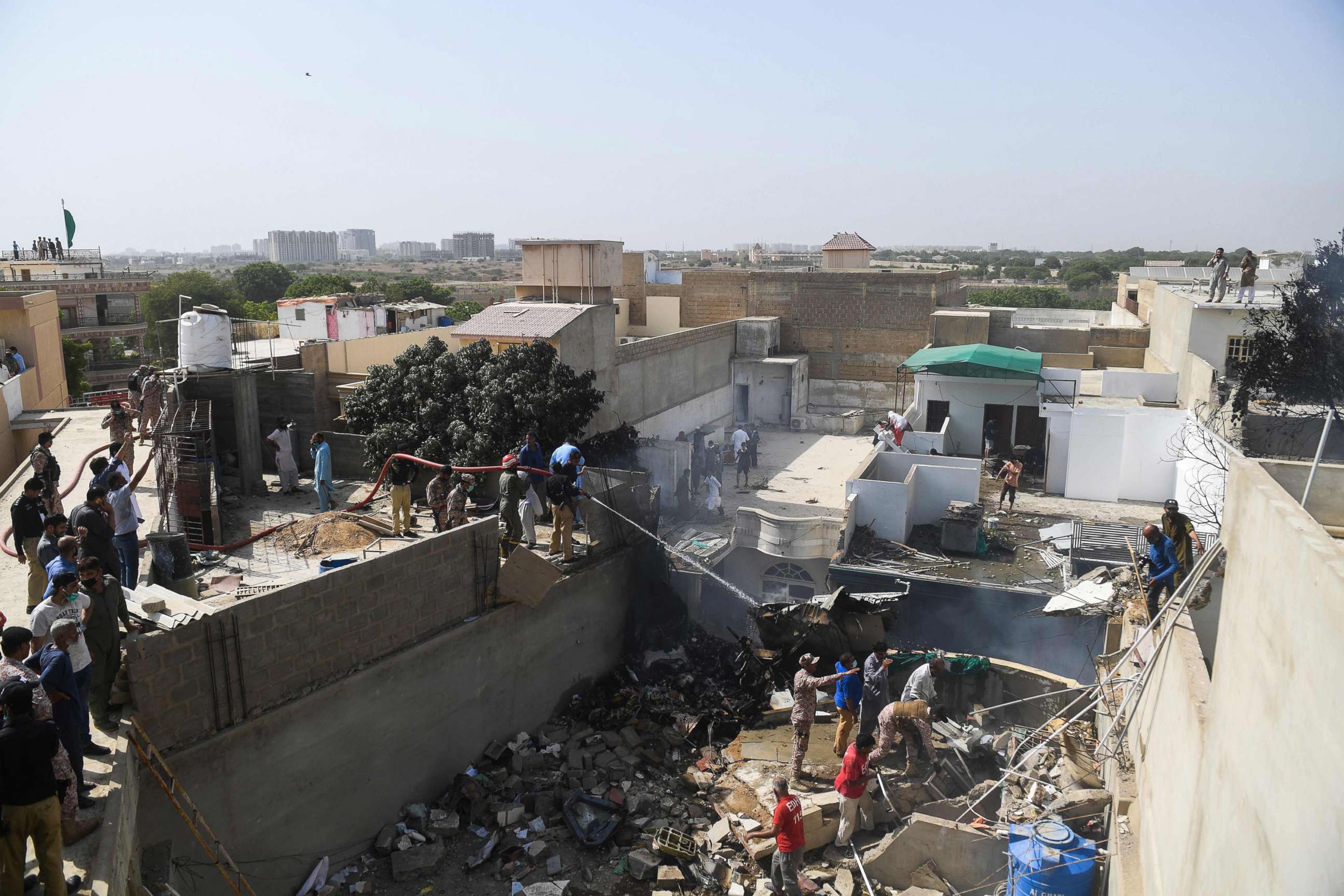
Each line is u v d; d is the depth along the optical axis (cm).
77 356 4319
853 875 1205
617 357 2669
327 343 2425
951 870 1166
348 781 1216
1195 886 688
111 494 1184
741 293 4019
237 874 1039
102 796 829
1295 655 508
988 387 3038
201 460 1734
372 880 1191
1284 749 511
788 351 3969
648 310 4216
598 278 2622
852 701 1389
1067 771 1266
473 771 1405
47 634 830
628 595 1786
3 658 727
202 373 2159
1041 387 2988
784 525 2098
